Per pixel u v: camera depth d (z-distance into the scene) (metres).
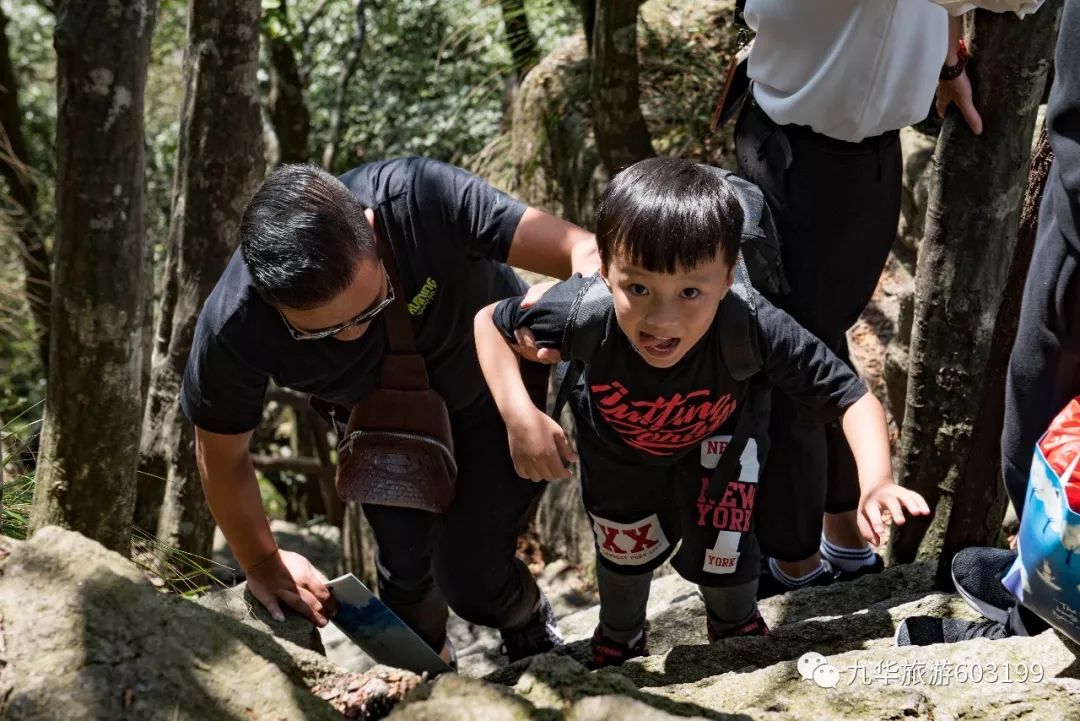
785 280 2.65
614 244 2.03
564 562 5.79
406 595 2.87
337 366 2.53
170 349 4.57
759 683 2.15
